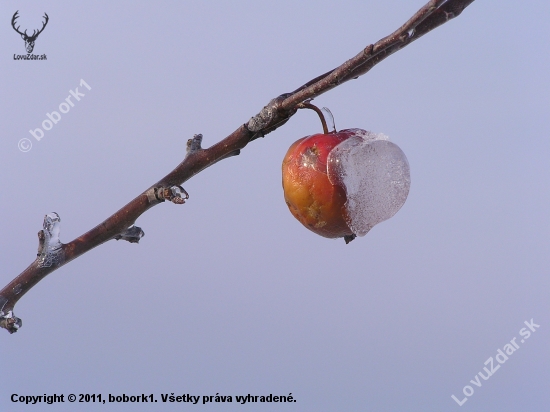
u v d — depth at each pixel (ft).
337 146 1.85
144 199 1.88
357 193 1.84
